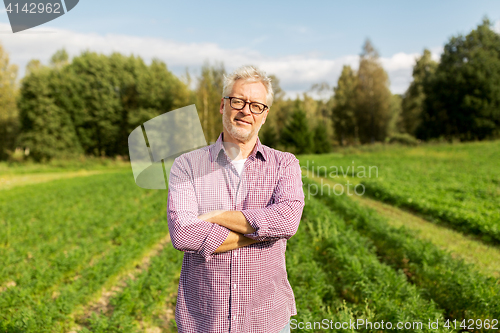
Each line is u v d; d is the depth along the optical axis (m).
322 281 4.67
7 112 36.41
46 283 5.21
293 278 4.75
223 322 1.58
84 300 4.83
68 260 5.87
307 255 5.57
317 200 11.13
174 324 4.15
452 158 23.11
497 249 6.83
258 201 1.66
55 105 34.06
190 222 1.52
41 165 31.45
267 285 1.64
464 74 36.09
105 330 3.85
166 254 6.18
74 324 4.48
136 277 5.49
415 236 7.07
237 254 1.57
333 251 5.65
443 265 5.00
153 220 9.90
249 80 1.60
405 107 49.16
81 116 35.78
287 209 1.60
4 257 6.28
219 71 35.81
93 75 36.34
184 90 34.75
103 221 9.12
